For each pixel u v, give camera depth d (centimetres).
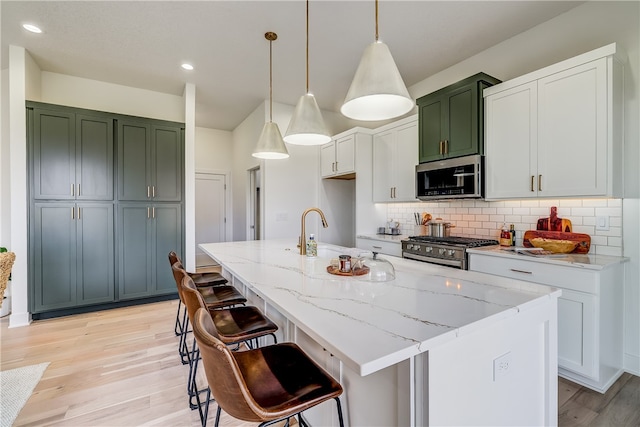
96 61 338
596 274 191
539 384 124
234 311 189
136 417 175
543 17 261
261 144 253
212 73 369
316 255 230
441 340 87
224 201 641
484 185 277
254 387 111
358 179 405
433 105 317
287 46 307
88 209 341
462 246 274
